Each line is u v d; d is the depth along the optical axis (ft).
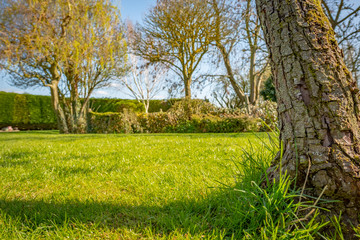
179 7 50.29
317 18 4.81
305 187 4.59
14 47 39.17
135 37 57.72
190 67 58.34
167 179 8.90
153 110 72.23
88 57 45.29
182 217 5.40
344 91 4.54
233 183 7.53
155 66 63.00
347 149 4.33
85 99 47.83
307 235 3.99
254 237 4.42
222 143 17.92
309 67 4.61
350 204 4.24
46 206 6.39
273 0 5.16
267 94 65.67
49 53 41.86
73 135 33.91
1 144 23.22
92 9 46.44
